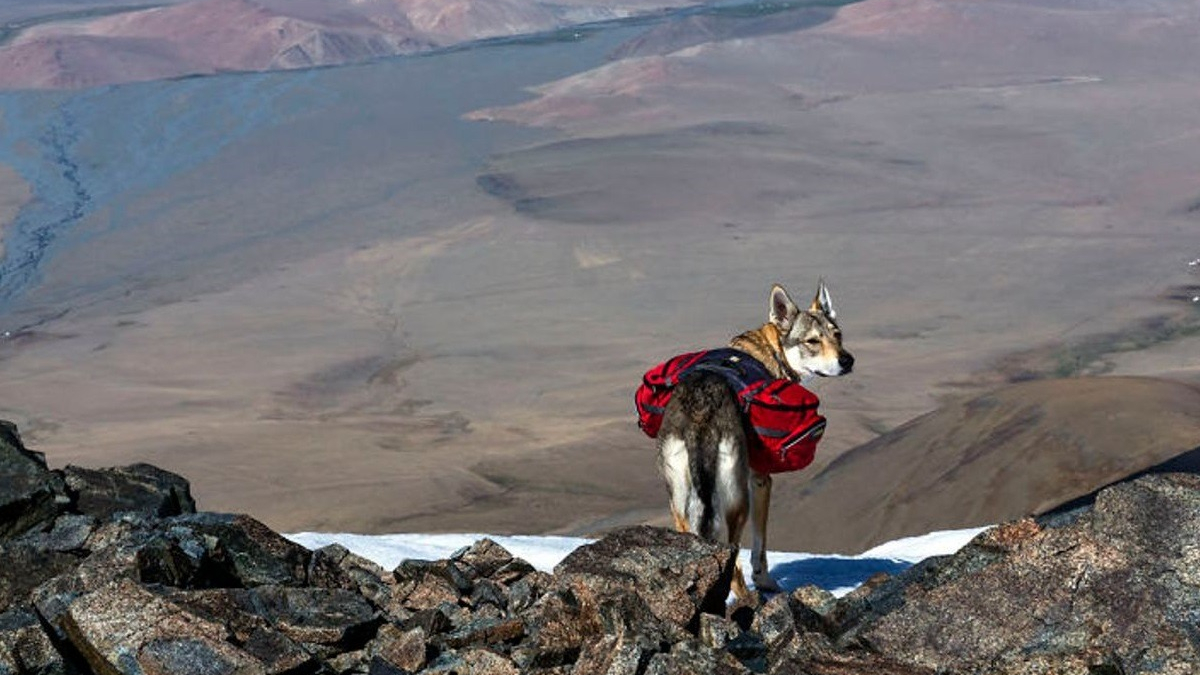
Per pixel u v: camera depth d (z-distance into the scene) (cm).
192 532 1036
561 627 927
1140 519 874
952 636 855
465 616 1008
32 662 857
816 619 962
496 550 1159
